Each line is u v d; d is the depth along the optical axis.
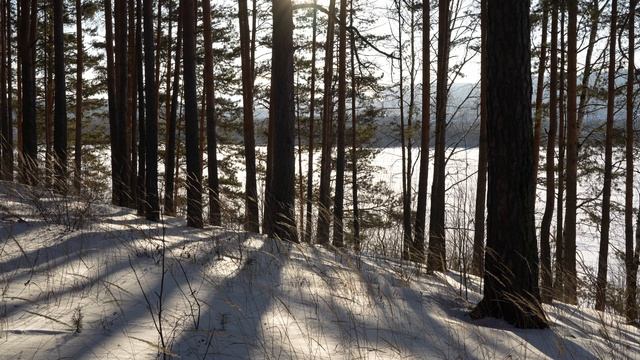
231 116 23.17
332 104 17.36
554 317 5.98
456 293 6.31
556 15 11.62
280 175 8.60
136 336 3.55
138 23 12.60
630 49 12.33
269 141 13.99
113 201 12.20
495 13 5.27
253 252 6.55
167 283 4.75
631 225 12.16
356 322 4.41
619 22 12.66
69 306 3.97
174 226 8.57
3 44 18.58
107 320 3.78
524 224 5.24
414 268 7.65
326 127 16.02
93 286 4.46
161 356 3.28
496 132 5.33
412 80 17.56
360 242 8.39
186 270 5.25
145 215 9.29
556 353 4.43
